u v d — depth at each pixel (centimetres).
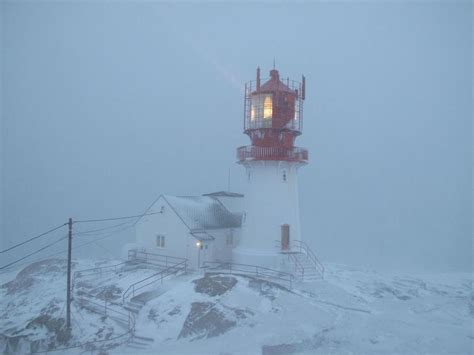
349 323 2241
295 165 3231
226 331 2116
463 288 3366
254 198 3197
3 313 2675
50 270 3559
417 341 2025
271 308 2341
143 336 2089
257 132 3186
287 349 1939
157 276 2928
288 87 3250
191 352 1900
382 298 2798
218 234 3350
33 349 2139
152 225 3400
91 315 2414
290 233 3148
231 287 2511
